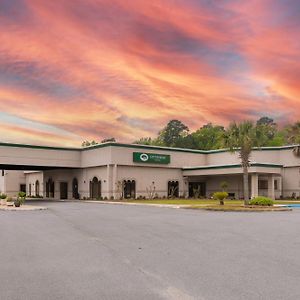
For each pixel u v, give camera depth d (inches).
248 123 1359.5
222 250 419.8
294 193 2036.2
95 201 1791.3
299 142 1776.6
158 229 625.9
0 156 1854.1
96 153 1996.8
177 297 247.1
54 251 425.4
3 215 1011.9
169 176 2145.7
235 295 250.2
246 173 1328.7
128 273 315.0
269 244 460.1
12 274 316.2
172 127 4448.8
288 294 251.9
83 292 261.0
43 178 2484.0
